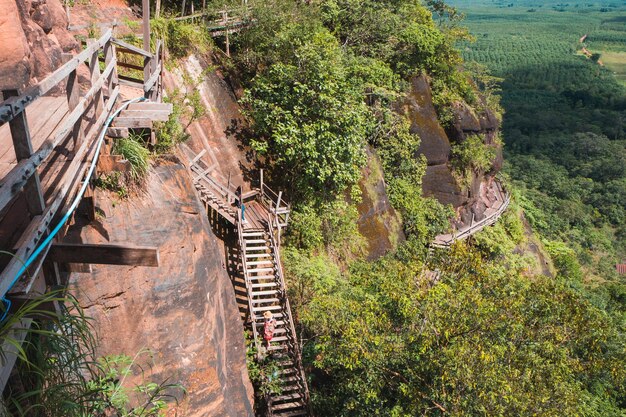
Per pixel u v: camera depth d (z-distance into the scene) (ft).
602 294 107.34
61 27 31.17
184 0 58.03
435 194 89.20
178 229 25.14
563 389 32.17
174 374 23.43
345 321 38.99
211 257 27.61
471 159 92.79
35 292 12.78
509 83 490.49
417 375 33.53
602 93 413.39
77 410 13.37
